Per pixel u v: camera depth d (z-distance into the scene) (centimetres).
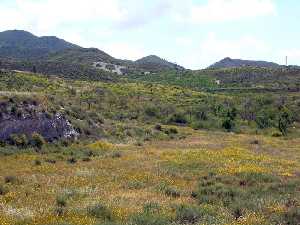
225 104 8500
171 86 11919
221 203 1880
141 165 3002
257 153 3775
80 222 1438
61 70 13950
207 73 16800
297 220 1588
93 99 8000
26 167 2864
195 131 5909
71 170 2780
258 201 1916
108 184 2328
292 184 2358
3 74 9025
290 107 8125
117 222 1459
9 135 3609
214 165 3009
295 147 4431
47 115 4109
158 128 5547
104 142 4159
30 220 1488
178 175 2647
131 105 7931
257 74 15675
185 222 1525
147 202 1845
